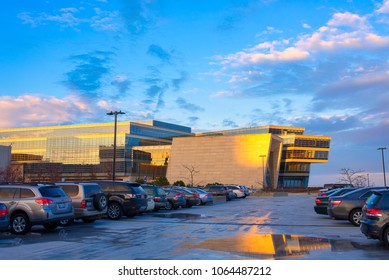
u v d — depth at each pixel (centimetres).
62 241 1239
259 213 2436
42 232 1481
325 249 1068
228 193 4562
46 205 1436
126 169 11319
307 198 5472
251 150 10406
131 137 11638
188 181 10912
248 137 10512
